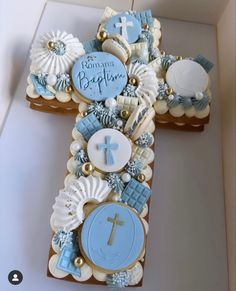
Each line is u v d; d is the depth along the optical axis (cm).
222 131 42
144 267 34
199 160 40
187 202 37
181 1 47
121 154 34
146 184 34
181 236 36
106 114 36
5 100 39
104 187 32
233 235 35
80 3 48
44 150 39
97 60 38
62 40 38
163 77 40
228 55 43
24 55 43
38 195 36
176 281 34
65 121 40
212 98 43
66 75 38
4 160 38
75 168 34
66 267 30
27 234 34
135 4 48
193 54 47
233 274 34
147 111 35
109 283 30
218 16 48
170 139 41
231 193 37
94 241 30
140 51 40
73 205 31
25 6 40
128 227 31
